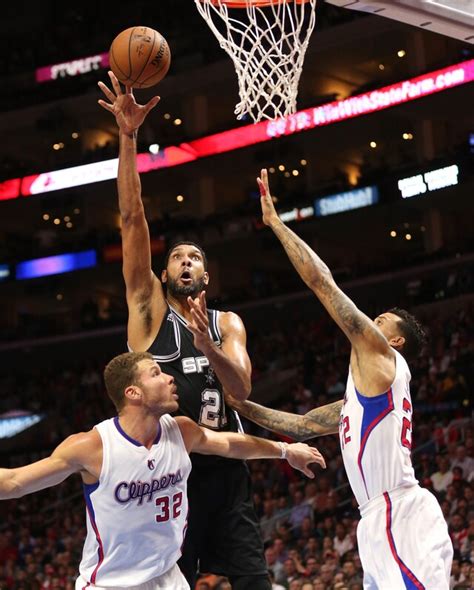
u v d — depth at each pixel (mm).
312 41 27547
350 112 26078
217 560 5215
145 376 4469
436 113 26047
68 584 16078
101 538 4461
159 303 5211
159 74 5188
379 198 25750
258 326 28859
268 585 5156
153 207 33250
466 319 21188
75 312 33750
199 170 29922
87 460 4387
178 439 4598
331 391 20984
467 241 25203
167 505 4520
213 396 5160
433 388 18812
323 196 26922
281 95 5863
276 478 17375
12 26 34938
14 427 27703
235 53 5938
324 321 25469
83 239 30438
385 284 26094
